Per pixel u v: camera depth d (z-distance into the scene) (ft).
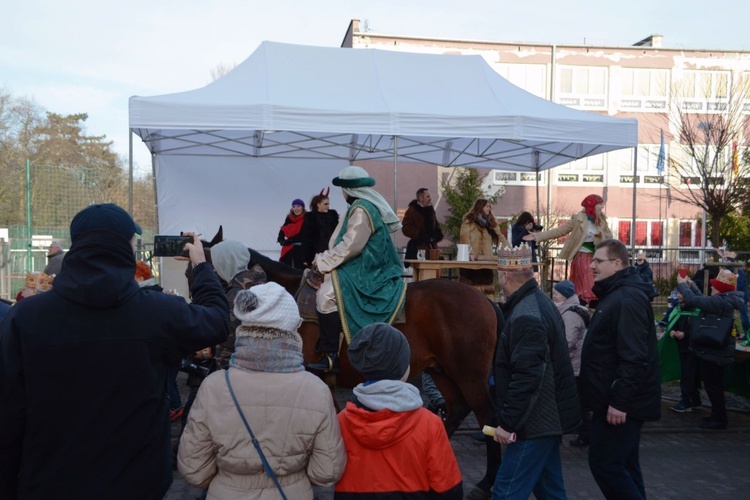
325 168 43.34
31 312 7.43
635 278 12.95
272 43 33.53
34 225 51.57
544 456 11.51
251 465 7.91
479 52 75.15
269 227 42.60
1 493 7.70
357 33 72.28
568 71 77.71
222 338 8.56
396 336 8.87
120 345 7.52
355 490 8.64
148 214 72.69
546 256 41.27
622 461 12.44
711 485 17.85
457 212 68.54
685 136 67.97
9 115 88.53
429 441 8.63
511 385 11.19
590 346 12.84
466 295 16.76
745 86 73.05
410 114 27.07
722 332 23.09
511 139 28.14
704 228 74.90
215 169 41.86
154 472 7.82
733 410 26.50
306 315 16.26
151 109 25.70
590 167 77.87
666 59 78.18
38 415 7.30
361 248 16.21
